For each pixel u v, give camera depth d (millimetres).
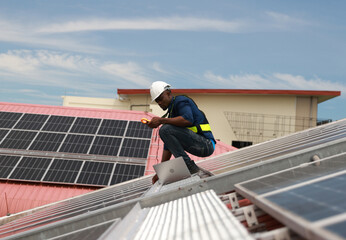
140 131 15484
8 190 11477
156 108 31297
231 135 31516
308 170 2664
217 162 6266
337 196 1523
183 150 5129
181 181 4398
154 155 14000
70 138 14500
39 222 4410
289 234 1418
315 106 31047
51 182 11875
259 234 1466
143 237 1825
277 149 4914
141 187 5703
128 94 32594
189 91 31328
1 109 16562
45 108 17094
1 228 5512
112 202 4211
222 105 31703
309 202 1512
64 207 5629
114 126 15695
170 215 2293
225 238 1271
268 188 2211
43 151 13492
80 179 12094
